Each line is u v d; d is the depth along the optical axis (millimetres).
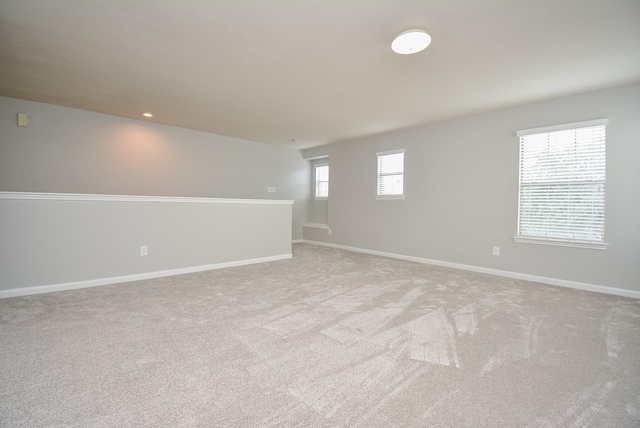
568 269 3643
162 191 5367
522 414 1388
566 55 2654
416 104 4023
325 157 7453
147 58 2822
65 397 1476
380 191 5871
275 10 2072
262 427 1286
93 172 4652
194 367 1762
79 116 4500
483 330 2314
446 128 4824
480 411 1406
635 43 2436
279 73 3119
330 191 6934
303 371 1730
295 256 5684
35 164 4188
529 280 3920
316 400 1475
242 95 3785
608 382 1642
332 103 4039
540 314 2662
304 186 7781
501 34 2330
